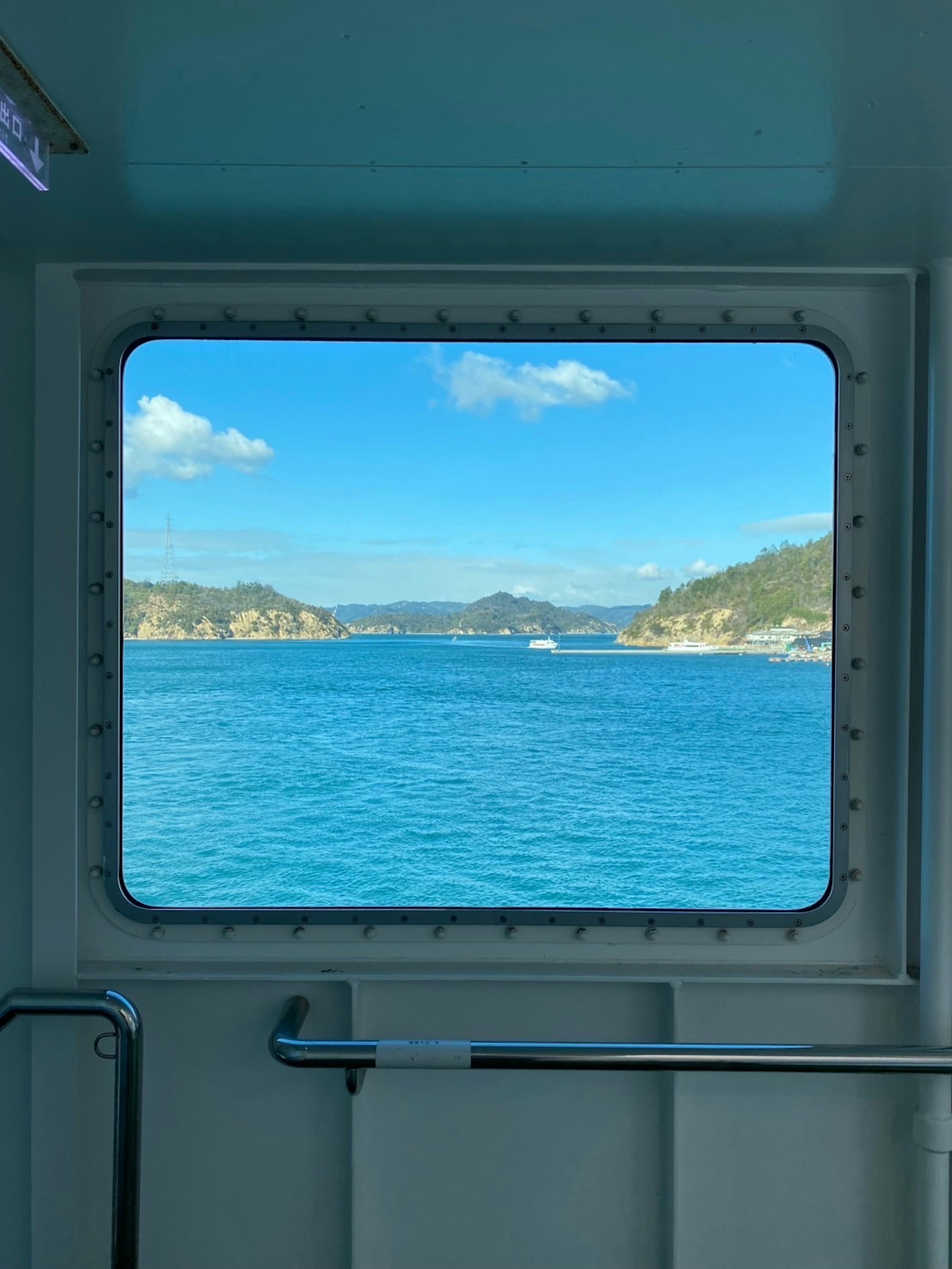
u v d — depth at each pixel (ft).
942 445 6.42
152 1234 6.84
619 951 6.96
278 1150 6.88
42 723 6.73
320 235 6.14
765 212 5.73
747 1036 6.88
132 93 4.35
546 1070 6.53
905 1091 6.84
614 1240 6.85
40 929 6.73
